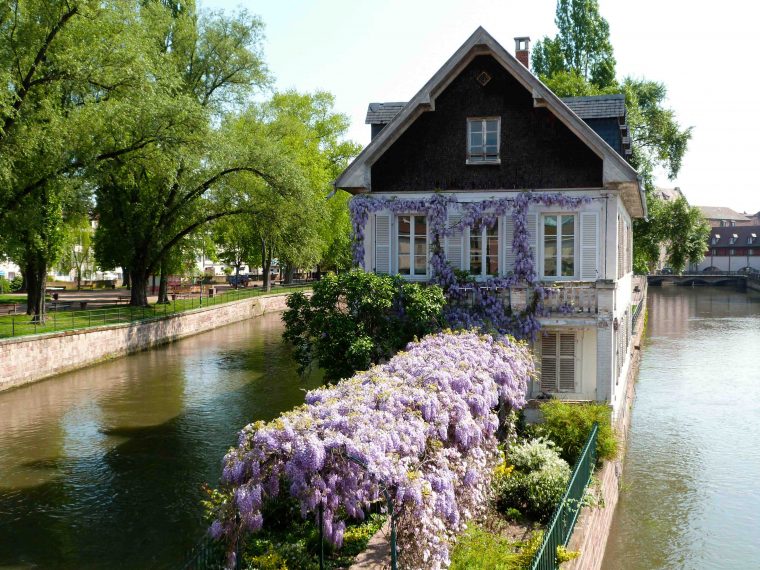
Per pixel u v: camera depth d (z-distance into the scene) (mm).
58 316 36906
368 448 8109
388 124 19781
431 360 12836
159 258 45406
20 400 25953
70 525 14430
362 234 20109
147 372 31688
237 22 42500
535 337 18656
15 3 26219
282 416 8578
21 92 26750
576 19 54219
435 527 8820
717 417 26031
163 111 30250
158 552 13141
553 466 13719
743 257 135750
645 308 59875
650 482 19406
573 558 10273
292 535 10984
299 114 64250
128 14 29766
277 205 41875
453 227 19703
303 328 18594
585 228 19156
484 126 19766
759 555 15016
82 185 29594
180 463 18391
